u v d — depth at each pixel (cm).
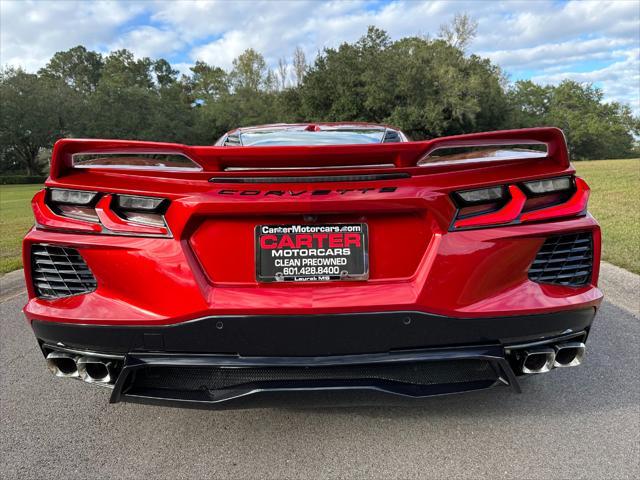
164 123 6531
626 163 2175
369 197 166
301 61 6172
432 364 177
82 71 10444
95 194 176
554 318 176
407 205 167
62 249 183
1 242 717
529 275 179
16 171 6669
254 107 6675
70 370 192
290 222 171
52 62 10438
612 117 8288
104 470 183
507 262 173
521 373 183
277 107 5406
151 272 172
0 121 5847
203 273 173
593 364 263
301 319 167
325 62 4859
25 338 330
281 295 170
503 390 180
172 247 171
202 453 193
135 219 174
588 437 196
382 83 4425
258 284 172
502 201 173
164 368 184
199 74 9788
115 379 185
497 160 173
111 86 6538
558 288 179
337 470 179
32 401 240
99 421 220
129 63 9594
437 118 4294
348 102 4581
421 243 172
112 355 180
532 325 175
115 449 197
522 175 172
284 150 164
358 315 167
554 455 184
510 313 171
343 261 172
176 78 10894
